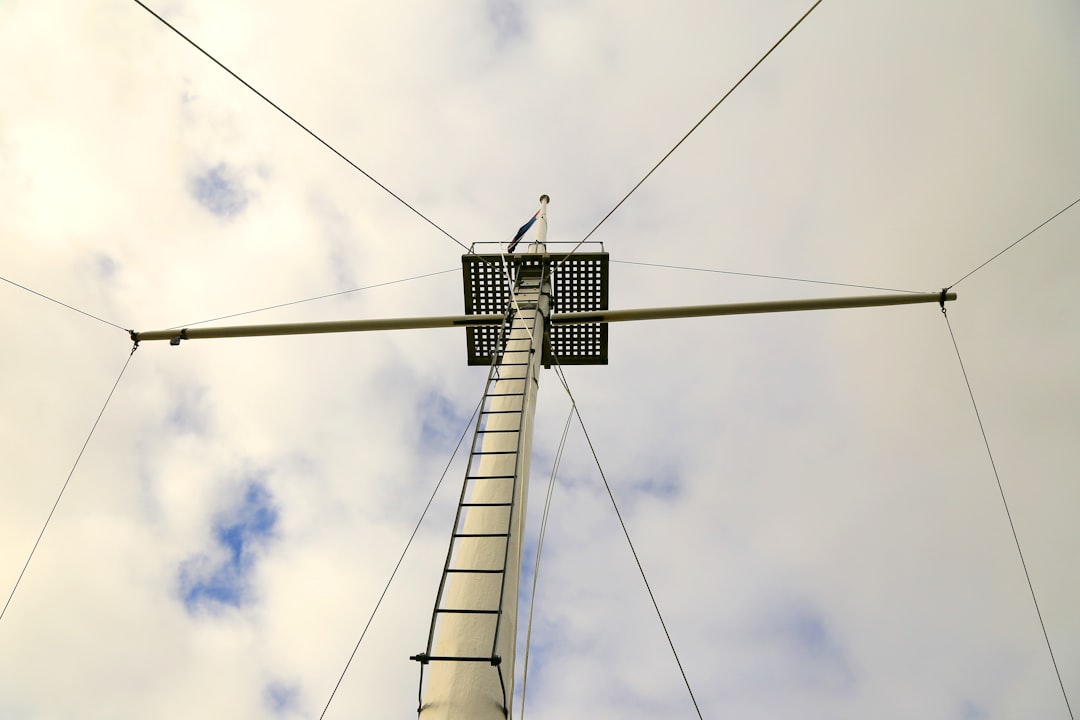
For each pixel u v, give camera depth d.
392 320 9.37
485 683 5.02
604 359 10.56
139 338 9.16
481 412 6.97
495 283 10.24
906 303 9.08
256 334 9.26
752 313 9.07
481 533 5.96
